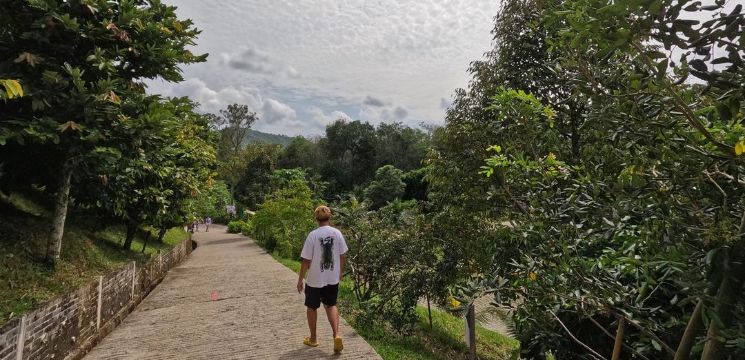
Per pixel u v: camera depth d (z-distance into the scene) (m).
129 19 5.98
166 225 14.65
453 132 7.02
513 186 4.03
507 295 3.11
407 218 9.39
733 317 1.87
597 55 1.91
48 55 5.58
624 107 2.09
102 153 5.80
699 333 2.33
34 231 7.02
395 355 5.66
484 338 10.09
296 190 22.80
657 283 2.19
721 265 1.80
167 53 6.34
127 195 9.07
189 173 12.66
